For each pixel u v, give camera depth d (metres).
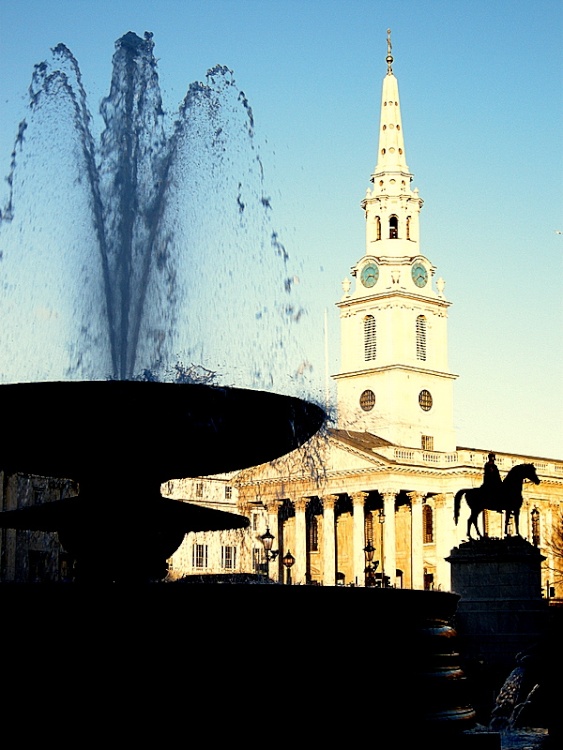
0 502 41.34
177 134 16.08
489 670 29.09
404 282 107.56
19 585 9.24
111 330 14.72
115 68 16.16
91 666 8.79
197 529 14.34
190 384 11.40
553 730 17.73
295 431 12.57
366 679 9.53
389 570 94.88
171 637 8.87
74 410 11.46
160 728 8.76
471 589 36.22
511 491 37.25
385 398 105.38
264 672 9.02
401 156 111.00
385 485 95.94
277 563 94.44
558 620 30.83
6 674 8.83
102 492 12.61
